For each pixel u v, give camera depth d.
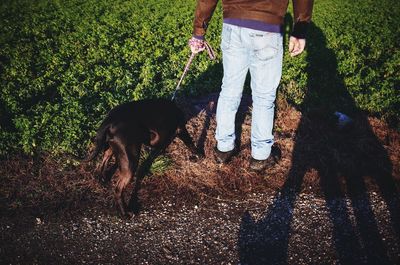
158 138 2.43
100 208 2.32
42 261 1.97
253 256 2.04
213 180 2.58
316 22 6.52
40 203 2.33
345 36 5.46
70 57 4.46
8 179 2.48
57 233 2.14
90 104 3.28
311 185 2.56
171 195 2.45
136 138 2.20
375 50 4.99
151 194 2.45
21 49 4.65
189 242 2.12
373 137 3.04
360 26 6.46
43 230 2.15
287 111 3.25
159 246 2.09
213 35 5.11
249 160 2.70
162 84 3.70
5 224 2.17
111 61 4.26
